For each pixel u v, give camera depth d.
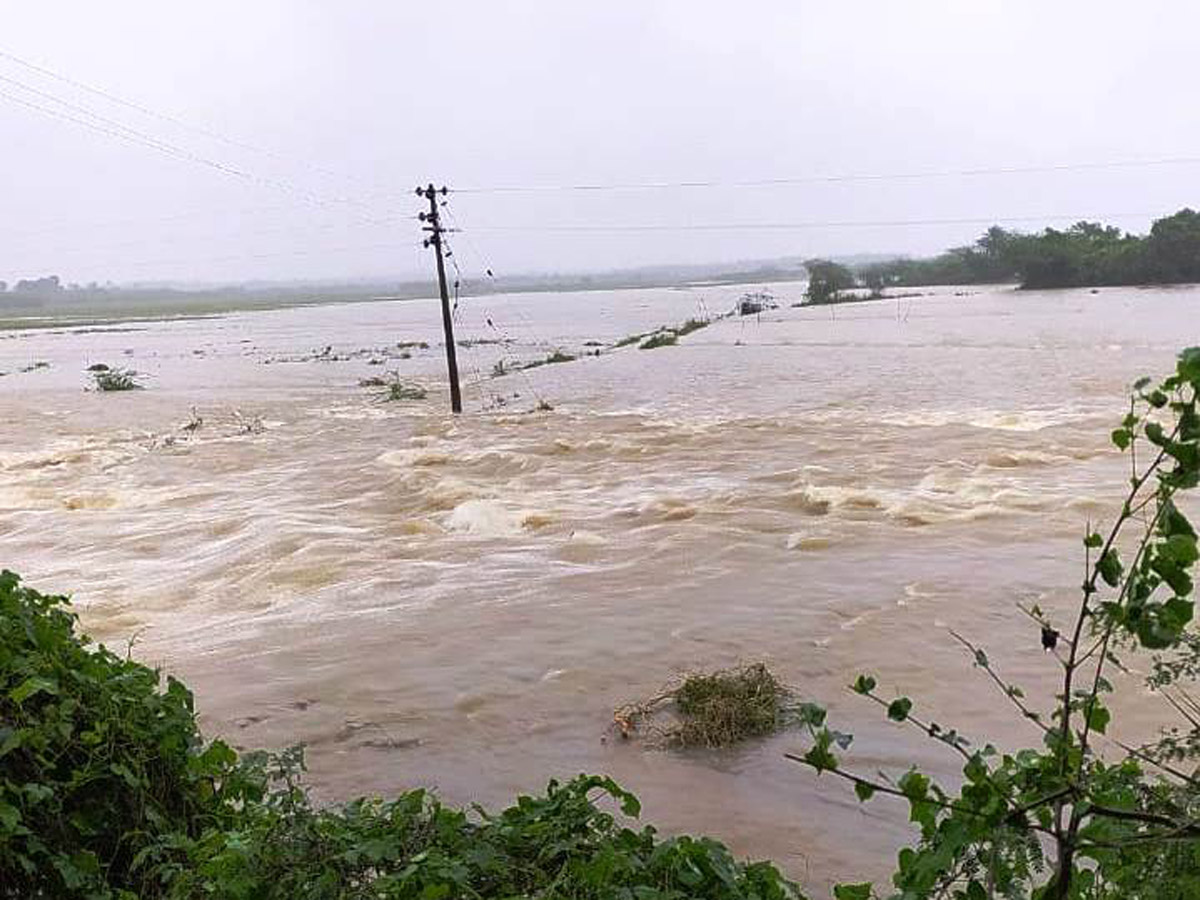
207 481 17.27
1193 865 2.32
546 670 7.83
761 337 44.72
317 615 9.52
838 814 5.57
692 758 6.30
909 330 43.84
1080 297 62.03
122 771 3.77
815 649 7.99
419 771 6.34
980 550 10.48
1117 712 6.42
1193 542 1.96
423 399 28.97
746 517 12.40
